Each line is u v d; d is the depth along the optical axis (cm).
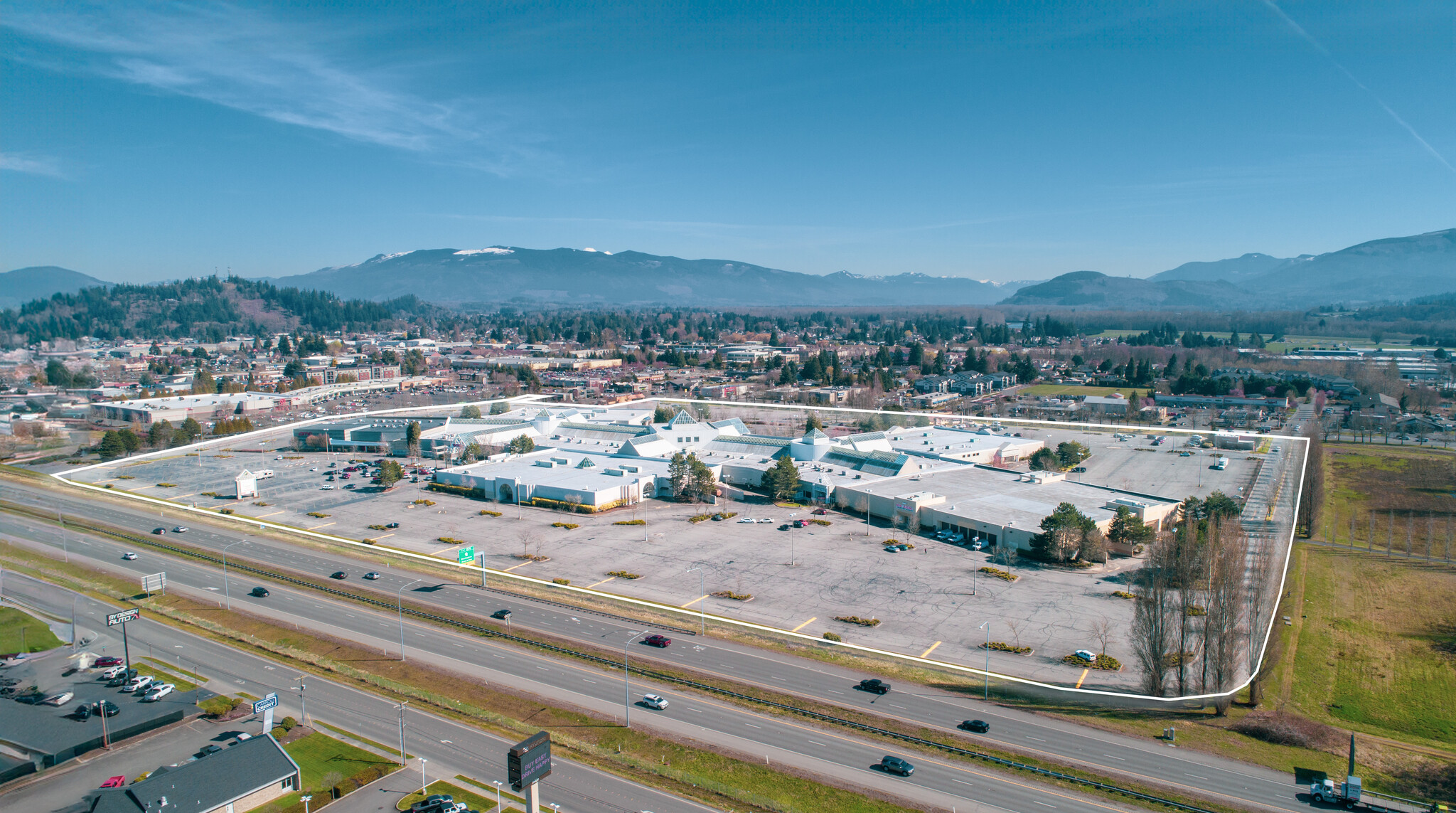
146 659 8994
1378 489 17375
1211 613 7825
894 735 7106
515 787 5341
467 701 7906
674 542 13100
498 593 10838
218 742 7338
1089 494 14925
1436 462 19875
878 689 7981
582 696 7950
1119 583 11094
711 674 8369
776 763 6700
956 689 8012
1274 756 6919
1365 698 8519
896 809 6059
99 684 8338
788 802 6169
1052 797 6222
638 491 16025
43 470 19662
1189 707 7800
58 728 7362
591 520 14525
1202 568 8088
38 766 6869
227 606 10519
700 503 15875
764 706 7669
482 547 12950
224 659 9000
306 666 8769
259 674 8606
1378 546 13738
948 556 12288
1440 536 14250
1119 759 6756
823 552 12525
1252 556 11125
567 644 9169
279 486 17725
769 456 18888
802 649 8962
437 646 9188
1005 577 11288
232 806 6147
